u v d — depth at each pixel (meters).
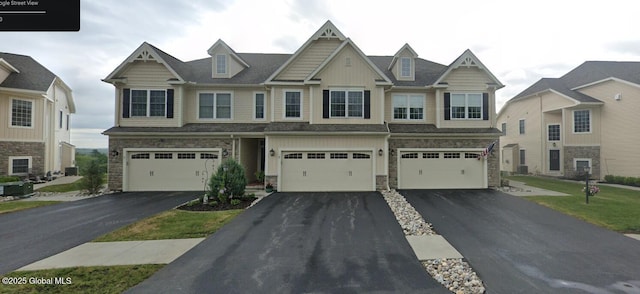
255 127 14.88
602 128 18.95
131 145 14.03
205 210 9.78
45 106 18.38
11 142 16.75
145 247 6.13
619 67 20.28
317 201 11.34
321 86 14.29
